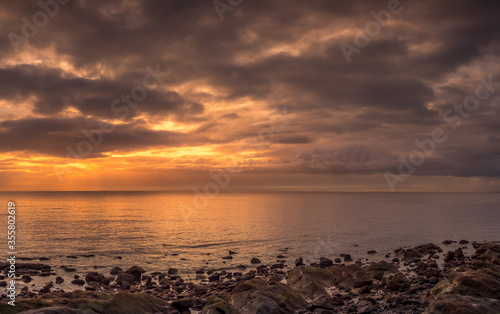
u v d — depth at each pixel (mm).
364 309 19172
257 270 34094
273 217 106875
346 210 145500
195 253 46438
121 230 72250
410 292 22594
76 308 17344
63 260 41250
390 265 31531
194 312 20406
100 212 127812
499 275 24594
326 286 26078
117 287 27500
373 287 25094
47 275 32031
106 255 44875
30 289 26797
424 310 18797
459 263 33781
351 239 59031
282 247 51250
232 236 63219
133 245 53062
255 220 96625
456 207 167250
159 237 62031
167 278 30562
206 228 76312
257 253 46188
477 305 16094
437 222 88938
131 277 29812
